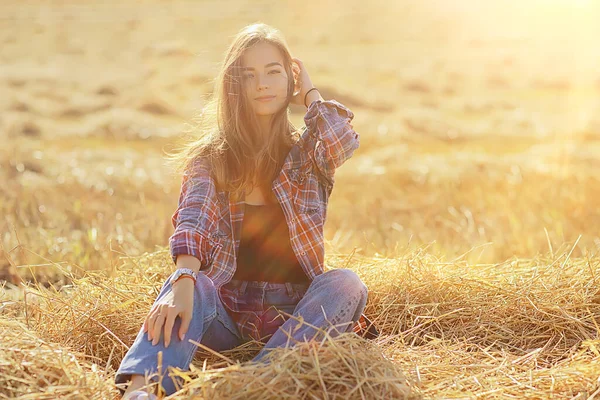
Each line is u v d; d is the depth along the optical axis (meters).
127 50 46.44
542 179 10.38
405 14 80.38
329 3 94.31
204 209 3.71
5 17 74.38
